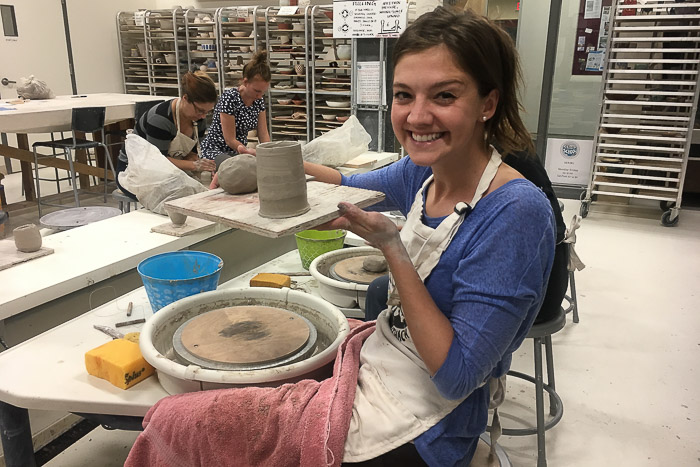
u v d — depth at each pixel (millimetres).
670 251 3795
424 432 977
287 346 1248
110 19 6914
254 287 1538
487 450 1219
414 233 1024
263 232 1084
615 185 4426
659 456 1879
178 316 1419
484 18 919
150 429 1077
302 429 978
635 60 4090
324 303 1440
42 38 6211
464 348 883
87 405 1166
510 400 2197
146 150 2455
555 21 4742
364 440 980
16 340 1601
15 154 4754
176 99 3168
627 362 2447
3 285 1623
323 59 4996
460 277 913
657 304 2998
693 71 3902
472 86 898
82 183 5473
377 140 4066
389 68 3887
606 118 4410
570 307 2787
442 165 1005
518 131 1015
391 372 1034
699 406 2145
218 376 1111
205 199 1355
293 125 5117
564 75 5062
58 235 2125
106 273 1805
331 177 1480
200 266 1730
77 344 1403
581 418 2080
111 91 7121
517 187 921
